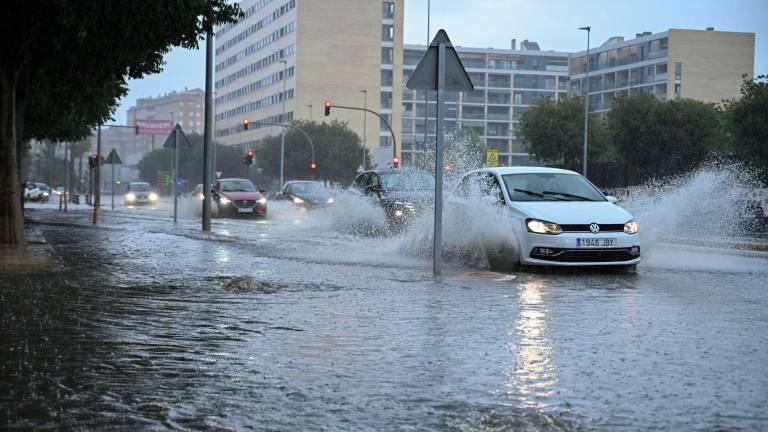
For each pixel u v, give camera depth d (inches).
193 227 1031.0
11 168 634.8
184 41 687.7
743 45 4864.7
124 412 184.9
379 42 4677.7
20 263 511.2
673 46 4785.9
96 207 1143.0
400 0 4731.8
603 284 436.5
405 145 5506.9
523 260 498.0
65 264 527.8
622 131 2682.1
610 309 344.2
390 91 4746.6
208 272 487.2
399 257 589.0
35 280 436.8
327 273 483.2
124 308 343.0
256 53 5329.7
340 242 735.1
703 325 303.9
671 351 255.6
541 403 193.9
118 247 684.1
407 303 361.4
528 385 211.8
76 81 780.0
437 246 481.1
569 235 488.7
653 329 295.1
